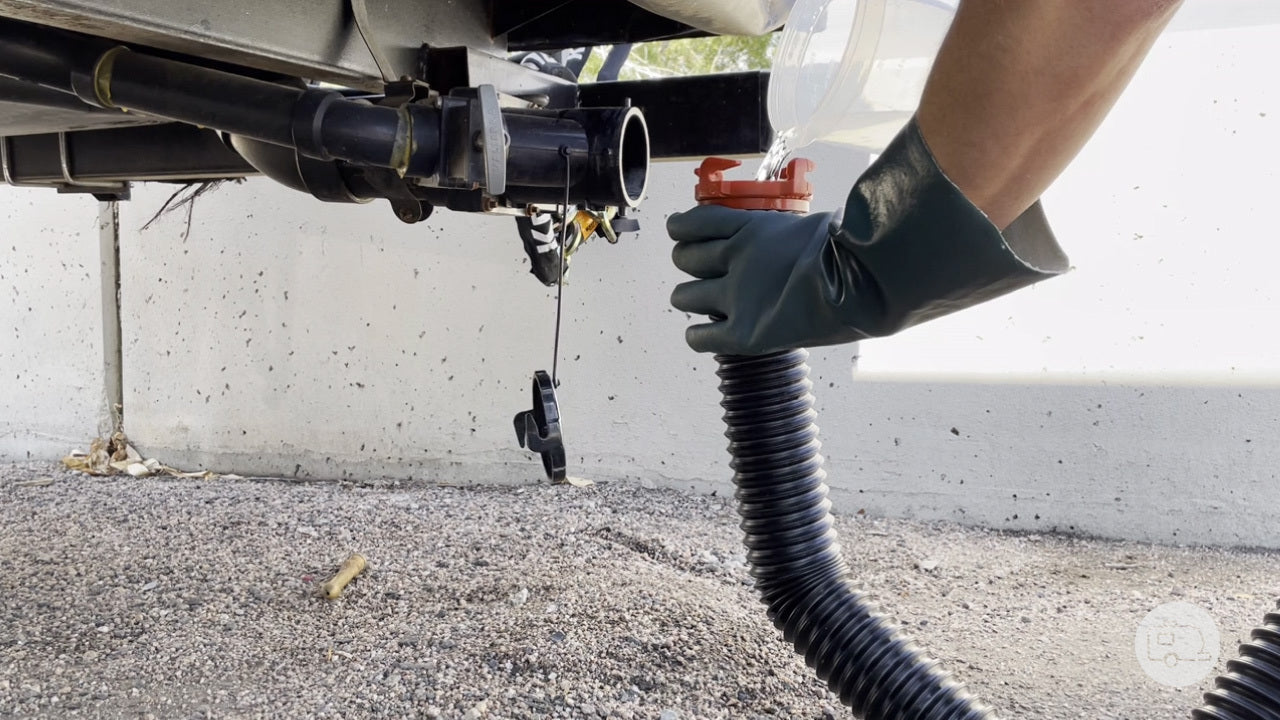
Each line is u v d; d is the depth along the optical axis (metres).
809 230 1.03
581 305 3.54
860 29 1.34
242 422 4.04
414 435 3.78
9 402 4.43
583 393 3.56
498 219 3.59
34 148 2.18
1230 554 2.86
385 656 1.96
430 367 3.74
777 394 1.28
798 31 1.55
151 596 2.34
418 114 1.30
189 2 1.17
